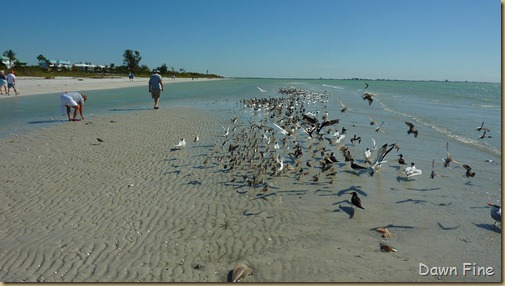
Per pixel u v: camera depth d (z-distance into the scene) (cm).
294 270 600
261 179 1020
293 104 2750
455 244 680
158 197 904
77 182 1005
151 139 1568
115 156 1281
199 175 1076
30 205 849
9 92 3756
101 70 14025
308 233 726
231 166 1134
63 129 1784
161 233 721
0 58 10544
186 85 8294
